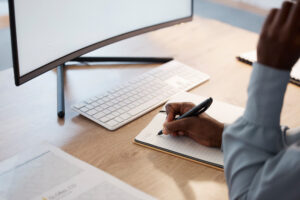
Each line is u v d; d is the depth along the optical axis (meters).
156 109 1.06
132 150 0.89
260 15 3.37
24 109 1.01
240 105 1.11
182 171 0.83
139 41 1.50
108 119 0.98
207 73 1.29
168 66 1.28
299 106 1.13
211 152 0.89
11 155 0.84
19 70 0.91
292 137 0.74
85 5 1.07
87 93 1.11
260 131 0.64
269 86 0.63
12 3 0.84
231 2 3.56
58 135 0.92
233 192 0.65
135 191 0.75
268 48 0.61
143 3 1.26
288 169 0.58
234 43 1.54
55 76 1.19
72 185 0.75
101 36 1.17
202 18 1.78
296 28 0.59
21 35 0.89
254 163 0.63
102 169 0.82
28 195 0.72
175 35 1.58
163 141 0.91
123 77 1.22
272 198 0.60
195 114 0.93
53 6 0.97
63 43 1.03
